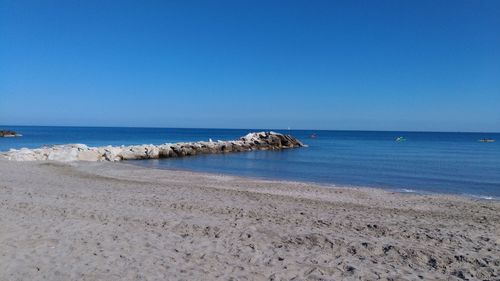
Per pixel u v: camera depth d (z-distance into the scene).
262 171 29.19
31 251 7.66
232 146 51.12
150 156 38.25
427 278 7.06
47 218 10.16
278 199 14.96
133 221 10.27
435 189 21.58
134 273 6.78
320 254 8.16
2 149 49.84
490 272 7.45
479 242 9.41
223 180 22.16
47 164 26.97
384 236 9.73
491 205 15.98
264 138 59.03
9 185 15.75
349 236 9.54
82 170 24.78
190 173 25.64
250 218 11.16
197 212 11.74
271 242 8.88
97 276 6.60
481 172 29.92
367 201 16.14
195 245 8.45
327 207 13.65
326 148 61.59
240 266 7.32
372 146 70.19
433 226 11.11
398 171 30.03
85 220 10.15
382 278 6.99
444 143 88.62
